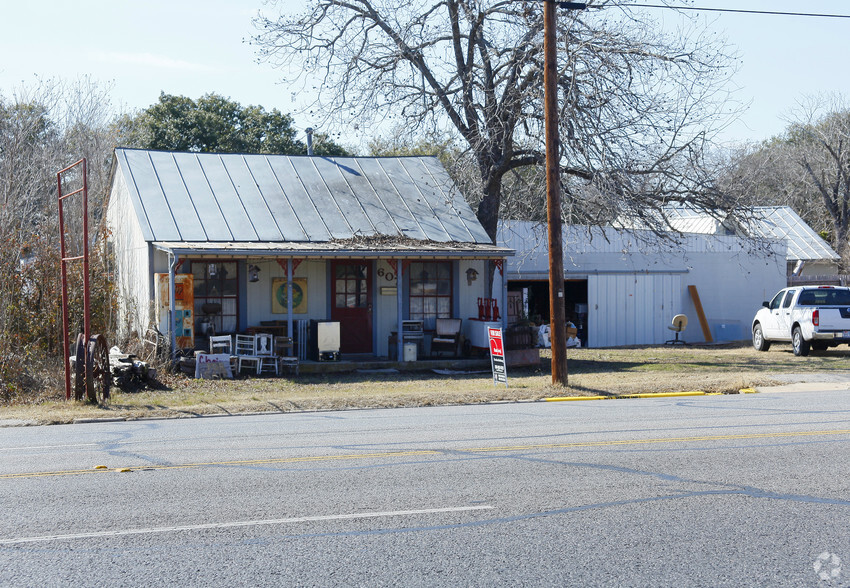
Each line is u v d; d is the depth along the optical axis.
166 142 42.69
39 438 10.93
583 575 5.16
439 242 21.67
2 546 5.80
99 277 21.86
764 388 16.45
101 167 33.59
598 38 20.28
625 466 8.34
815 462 8.47
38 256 21.33
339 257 20.34
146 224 19.98
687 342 30.88
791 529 6.15
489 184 23.91
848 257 41.69
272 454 9.24
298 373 19.36
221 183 22.41
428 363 20.84
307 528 6.19
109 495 7.27
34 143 32.50
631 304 30.31
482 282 23.25
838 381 17.25
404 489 7.40
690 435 10.25
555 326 16.36
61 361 19.61
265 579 5.11
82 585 5.03
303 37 23.05
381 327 22.27
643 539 5.90
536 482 7.64
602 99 20.08
